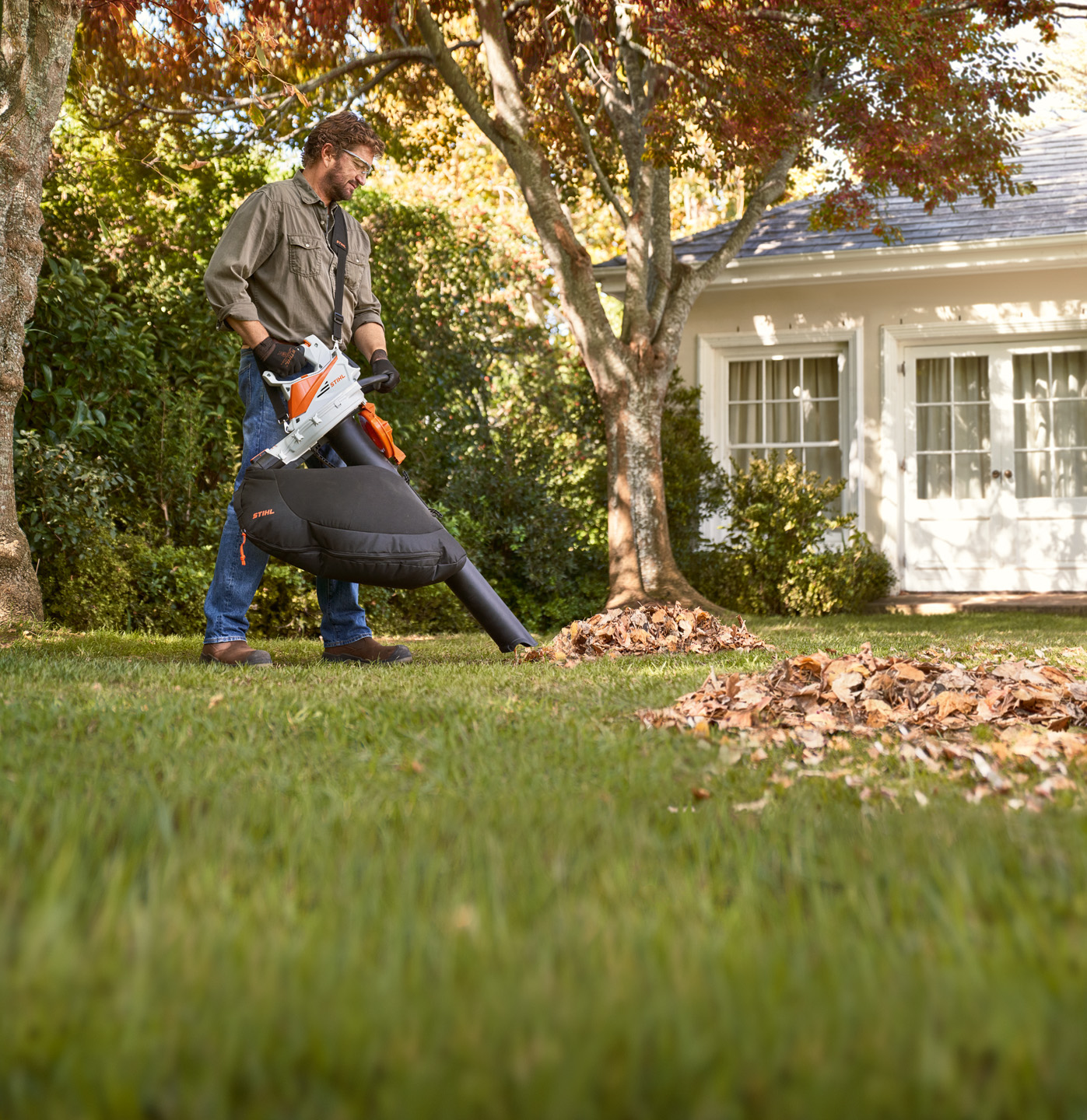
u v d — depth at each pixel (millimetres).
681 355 10188
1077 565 9438
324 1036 609
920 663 2777
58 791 1304
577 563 8555
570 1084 551
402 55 7242
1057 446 9547
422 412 8484
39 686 2475
